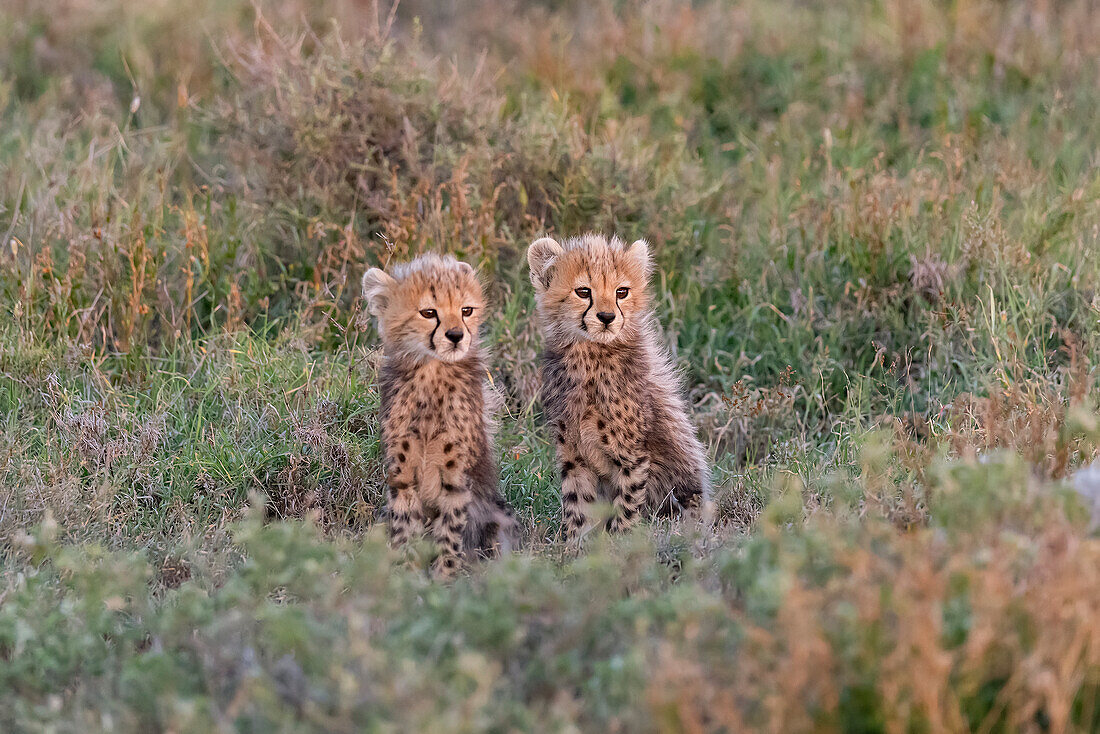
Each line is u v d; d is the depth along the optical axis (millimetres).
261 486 10062
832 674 5426
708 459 11109
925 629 5129
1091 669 5406
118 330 12211
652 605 6125
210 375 11414
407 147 13828
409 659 5551
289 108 14375
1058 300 12133
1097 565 5672
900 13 19375
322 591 6457
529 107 16578
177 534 9188
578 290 9500
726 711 5176
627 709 5418
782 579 5469
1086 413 7574
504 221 13859
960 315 11844
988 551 5762
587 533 8852
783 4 21031
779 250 13398
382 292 9125
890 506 7746
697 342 12805
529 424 11430
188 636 6449
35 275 12312
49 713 5758
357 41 15117
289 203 13812
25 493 9273
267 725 5523
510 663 6039
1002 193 14094
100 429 10273
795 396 11562
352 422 10859
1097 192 13930
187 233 12664
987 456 8023
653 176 14500
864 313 12398
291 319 12680
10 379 11133
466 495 9172
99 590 6805
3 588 7641
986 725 5379
